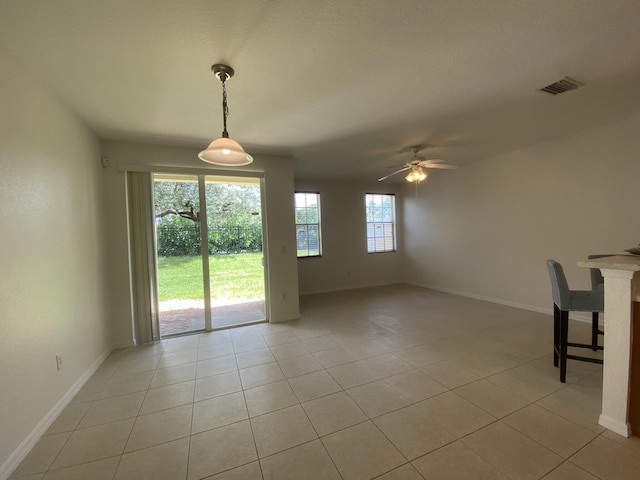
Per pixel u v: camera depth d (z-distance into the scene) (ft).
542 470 4.86
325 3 4.67
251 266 13.47
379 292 19.63
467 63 6.59
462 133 11.36
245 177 13.10
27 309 5.91
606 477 4.68
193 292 12.35
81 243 8.61
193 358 9.75
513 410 6.49
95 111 8.36
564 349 7.53
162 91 7.38
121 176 10.87
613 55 6.38
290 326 12.86
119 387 7.96
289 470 5.04
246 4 4.64
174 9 4.70
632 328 5.51
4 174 5.44
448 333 11.43
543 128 11.10
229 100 7.91
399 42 5.77
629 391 5.57
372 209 22.26
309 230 20.11
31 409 5.85
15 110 5.81
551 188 12.85
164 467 5.18
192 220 12.39
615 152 10.73
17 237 5.72
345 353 9.84
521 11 4.98
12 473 5.10
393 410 6.63
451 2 4.74
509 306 14.97
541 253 13.44
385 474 4.88
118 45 5.56
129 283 10.93
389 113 9.21
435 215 19.69
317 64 6.43
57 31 5.11
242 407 6.91
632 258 6.50
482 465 5.01
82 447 5.71
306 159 14.58
